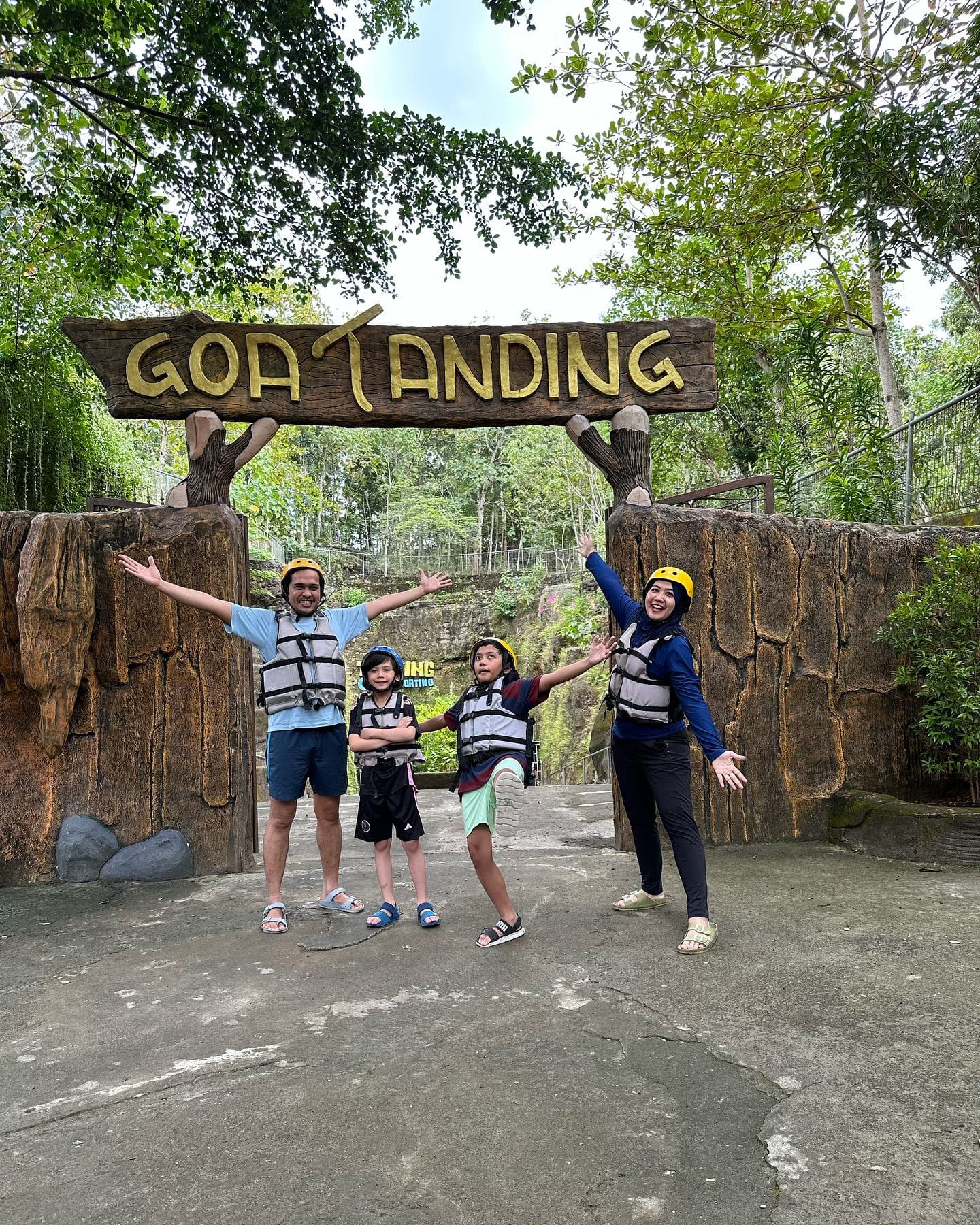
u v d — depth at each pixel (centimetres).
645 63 1072
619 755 383
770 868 468
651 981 306
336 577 2886
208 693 511
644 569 539
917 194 755
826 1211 172
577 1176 188
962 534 589
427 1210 177
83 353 533
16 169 912
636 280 1406
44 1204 183
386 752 388
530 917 390
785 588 550
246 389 545
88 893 463
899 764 564
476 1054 251
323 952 352
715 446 1733
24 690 502
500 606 2772
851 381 982
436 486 3888
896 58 927
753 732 538
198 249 1003
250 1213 178
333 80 844
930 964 311
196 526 519
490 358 562
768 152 1151
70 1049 267
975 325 1970
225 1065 250
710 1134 203
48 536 484
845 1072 232
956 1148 194
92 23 743
